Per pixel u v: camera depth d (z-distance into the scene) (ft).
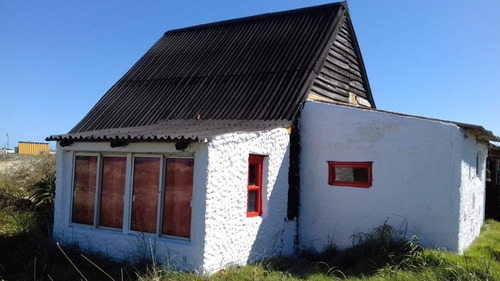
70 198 32.40
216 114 39.55
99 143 30.66
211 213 26.21
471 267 25.20
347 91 47.91
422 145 31.22
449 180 30.14
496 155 55.52
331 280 25.95
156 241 27.61
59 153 32.78
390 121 32.60
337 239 34.19
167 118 41.75
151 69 51.80
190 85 45.75
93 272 27.20
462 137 30.30
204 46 52.34
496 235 38.04
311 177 35.65
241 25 52.90
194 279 24.39
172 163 28.30
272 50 45.55
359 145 33.76
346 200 34.09
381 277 25.25
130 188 29.58
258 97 39.52
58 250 29.86
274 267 29.14
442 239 30.07
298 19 48.88
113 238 29.50
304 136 36.29
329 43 43.37
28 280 25.38
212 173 26.30
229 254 27.81
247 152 29.50
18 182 54.39
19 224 35.55
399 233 31.45
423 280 24.06
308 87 38.27
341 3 47.39
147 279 24.04
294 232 35.29
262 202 31.86
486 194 51.78
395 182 32.09
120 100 47.70
